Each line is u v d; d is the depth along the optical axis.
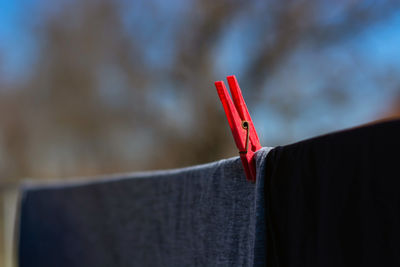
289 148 0.93
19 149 8.97
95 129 8.13
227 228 1.16
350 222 0.76
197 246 1.31
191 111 7.32
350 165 0.77
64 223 2.31
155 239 1.60
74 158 8.45
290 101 6.75
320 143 0.84
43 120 8.71
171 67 7.44
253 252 0.95
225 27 7.14
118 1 7.73
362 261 0.74
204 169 1.30
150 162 7.75
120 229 1.85
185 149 7.39
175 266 1.45
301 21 6.75
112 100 7.95
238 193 1.13
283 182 0.93
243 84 7.01
